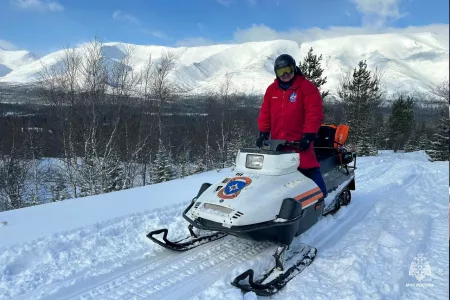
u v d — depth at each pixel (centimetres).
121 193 632
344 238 371
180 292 271
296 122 373
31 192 2444
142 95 1839
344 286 267
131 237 388
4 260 328
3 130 2175
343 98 2911
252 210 291
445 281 268
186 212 338
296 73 370
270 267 310
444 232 368
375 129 4009
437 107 2953
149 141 1902
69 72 1587
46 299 264
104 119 1694
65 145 1627
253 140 2533
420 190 580
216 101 2583
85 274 301
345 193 497
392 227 393
